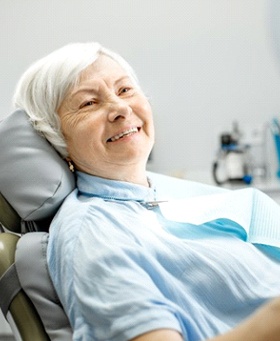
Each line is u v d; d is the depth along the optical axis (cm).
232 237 122
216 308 106
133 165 132
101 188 128
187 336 97
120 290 93
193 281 106
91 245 102
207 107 338
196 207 124
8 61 344
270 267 119
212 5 336
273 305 80
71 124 129
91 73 131
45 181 123
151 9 341
